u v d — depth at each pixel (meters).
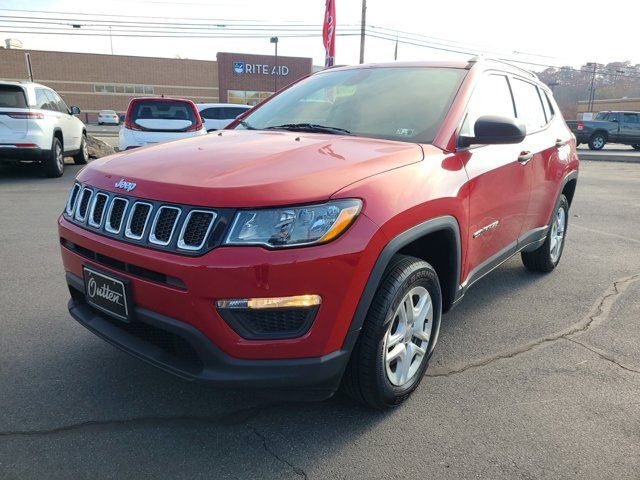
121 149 10.14
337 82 3.74
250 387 2.14
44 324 3.56
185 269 2.05
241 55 54.16
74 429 2.45
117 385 2.83
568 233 6.86
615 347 3.48
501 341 3.54
